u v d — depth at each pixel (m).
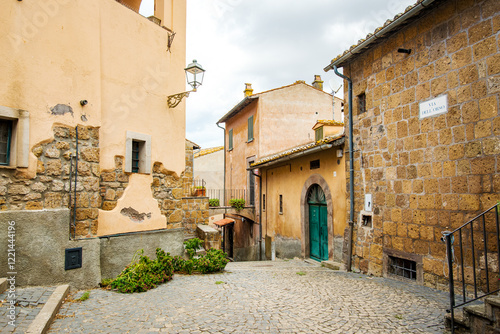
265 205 15.21
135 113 7.02
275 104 17.17
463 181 5.78
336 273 8.13
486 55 5.45
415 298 5.52
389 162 7.44
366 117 8.20
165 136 7.73
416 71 6.79
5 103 4.90
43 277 5.14
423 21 6.63
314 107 17.95
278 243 13.63
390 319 4.44
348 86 8.83
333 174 9.66
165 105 7.79
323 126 13.80
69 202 5.57
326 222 10.41
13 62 5.02
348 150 8.86
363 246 8.18
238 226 19.56
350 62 8.83
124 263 6.54
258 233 16.00
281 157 12.10
